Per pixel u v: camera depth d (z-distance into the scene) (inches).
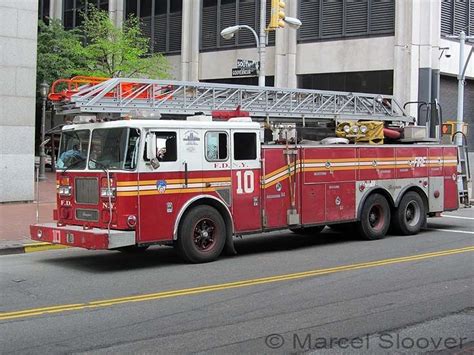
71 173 422.0
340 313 282.0
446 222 685.3
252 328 256.8
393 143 592.1
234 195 436.1
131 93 442.0
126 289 337.1
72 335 247.4
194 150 415.5
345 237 557.9
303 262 423.5
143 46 1344.7
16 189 719.7
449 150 611.8
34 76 724.0
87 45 1338.6
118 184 386.3
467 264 411.5
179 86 465.4
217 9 1280.8
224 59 1273.4
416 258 435.8
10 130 709.9
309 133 533.0
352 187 513.7
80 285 348.8
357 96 588.7
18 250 475.5
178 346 231.9
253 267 404.2
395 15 1064.2
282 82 1182.9
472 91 1209.4
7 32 698.2
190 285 346.6
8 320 271.0
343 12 1120.8
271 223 455.5
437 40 1077.1
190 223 412.2
